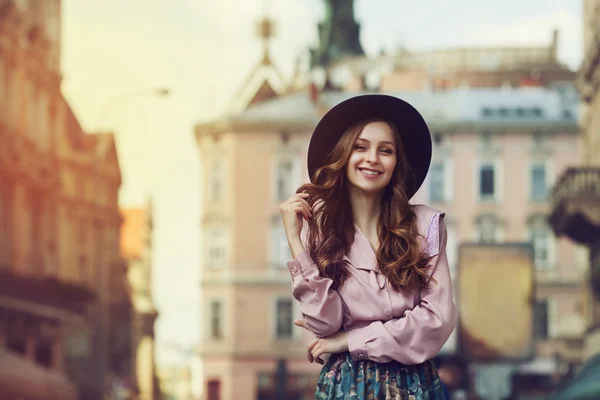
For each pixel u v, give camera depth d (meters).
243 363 55.34
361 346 3.11
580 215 32.53
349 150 3.22
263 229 56.44
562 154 55.53
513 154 55.72
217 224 56.66
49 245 35.69
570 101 56.75
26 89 33.75
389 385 3.13
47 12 35.66
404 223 3.21
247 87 58.28
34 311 33.38
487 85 61.34
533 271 28.12
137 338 72.06
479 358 28.27
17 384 22.06
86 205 40.62
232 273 56.12
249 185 56.78
